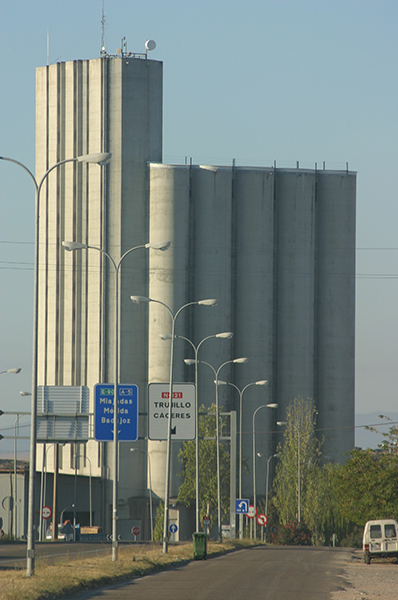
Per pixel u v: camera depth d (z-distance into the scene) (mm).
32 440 97188
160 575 107438
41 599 75125
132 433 156875
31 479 96188
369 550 143125
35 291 100375
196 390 165500
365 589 86562
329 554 178625
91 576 94312
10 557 149375
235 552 180375
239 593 80812
